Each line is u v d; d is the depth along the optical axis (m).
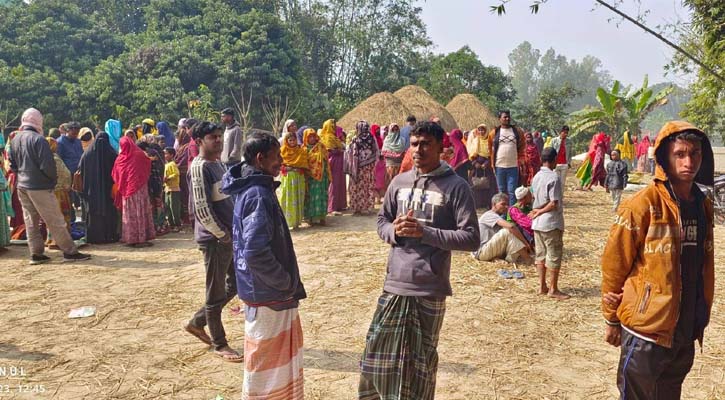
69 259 7.89
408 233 3.14
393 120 22.97
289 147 9.74
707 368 4.48
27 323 5.41
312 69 51.84
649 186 2.82
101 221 9.07
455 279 6.94
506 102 47.59
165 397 3.98
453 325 5.42
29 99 32.28
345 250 8.46
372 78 50.59
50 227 7.67
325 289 6.49
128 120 33.06
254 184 3.35
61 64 36.50
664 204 2.71
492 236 7.83
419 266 3.27
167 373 4.35
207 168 4.36
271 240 3.31
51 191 7.61
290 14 49.97
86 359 4.59
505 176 10.55
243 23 38.75
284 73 39.19
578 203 14.02
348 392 4.05
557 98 44.22
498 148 10.55
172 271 7.35
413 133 3.38
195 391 4.07
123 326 5.36
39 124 7.71
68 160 9.98
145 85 33.38
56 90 33.28
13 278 6.98
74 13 39.50
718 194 11.34
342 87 52.84
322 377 4.29
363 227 10.34
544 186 6.20
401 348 3.29
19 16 37.06
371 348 3.36
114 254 8.38
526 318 5.63
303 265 7.57
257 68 36.41
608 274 2.89
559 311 5.84
